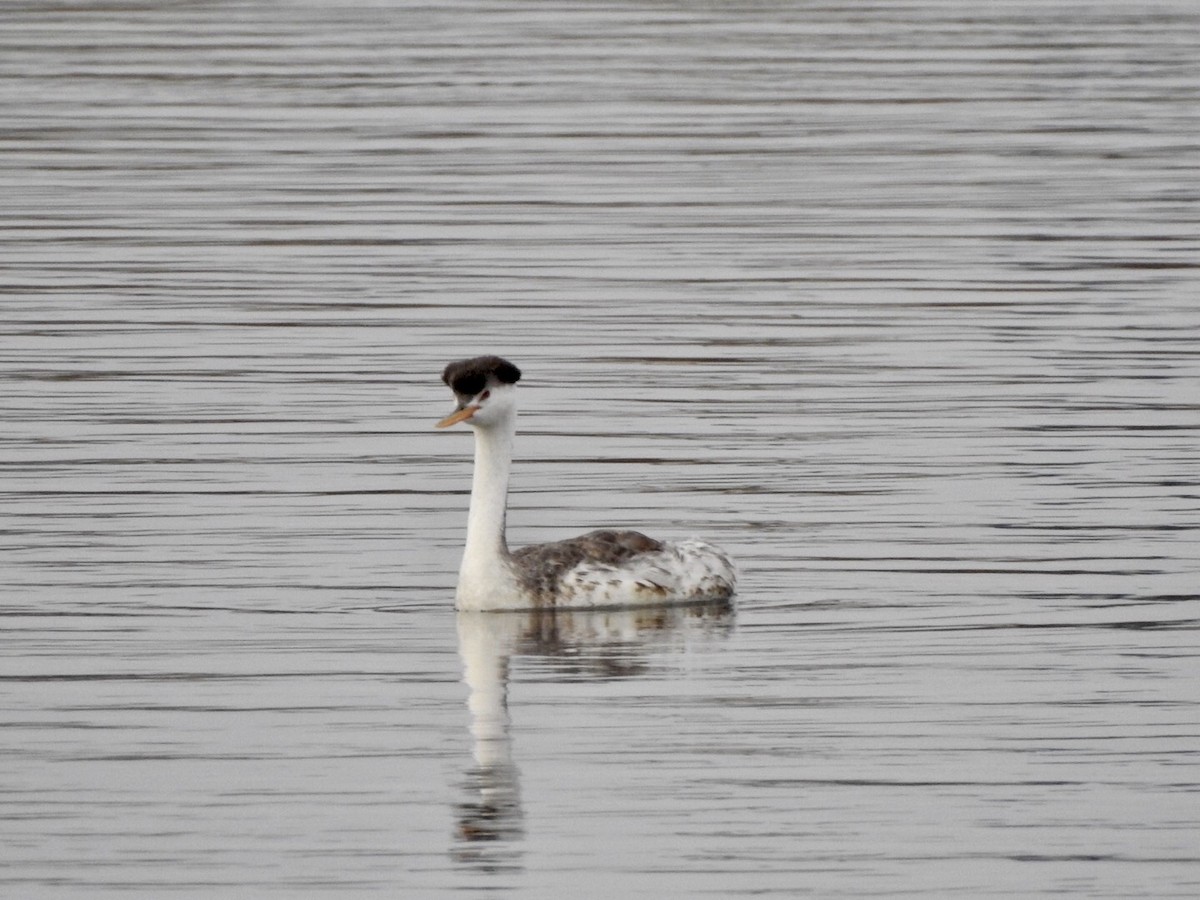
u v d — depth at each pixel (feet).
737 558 53.31
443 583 51.55
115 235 93.76
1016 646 46.57
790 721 42.01
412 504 58.03
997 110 123.13
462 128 118.42
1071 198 101.30
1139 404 67.67
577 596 49.24
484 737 41.16
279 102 125.59
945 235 94.02
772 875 35.32
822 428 65.36
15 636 47.26
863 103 125.39
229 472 60.75
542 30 151.02
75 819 37.50
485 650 46.50
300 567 52.54
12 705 42.96
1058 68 136.46
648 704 42.98
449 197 102.01
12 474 60.23
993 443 63.46
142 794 38.52
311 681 44.45
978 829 37.01
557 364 73.41
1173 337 76.33
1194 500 57.72
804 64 137.69
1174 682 44.21
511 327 78.54
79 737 41.24
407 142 115.03
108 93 127.65
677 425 65.82
